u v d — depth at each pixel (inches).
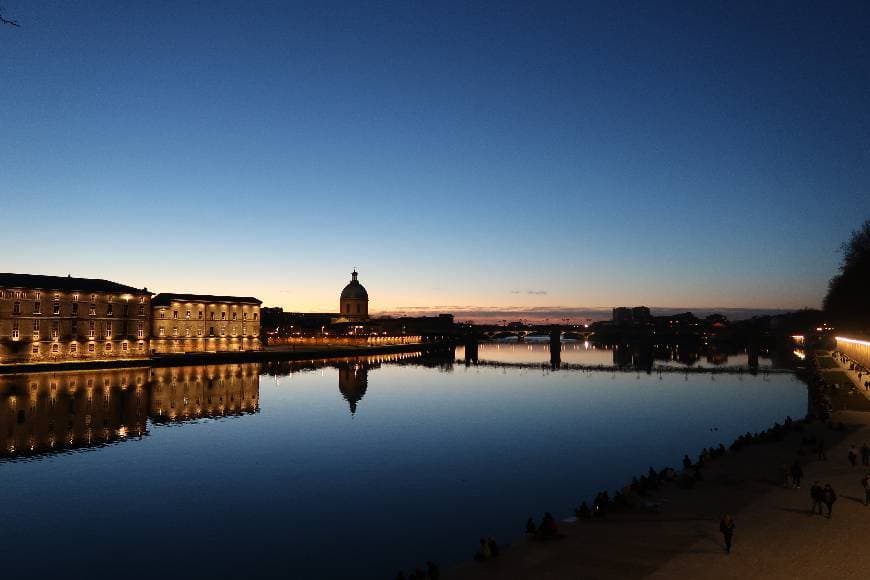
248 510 2289.6
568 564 1491.1
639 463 3004.4
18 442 3422.7
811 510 1854.1
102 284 7677.2
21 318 6609.3
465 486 2596.0
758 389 6343.5
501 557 1555.1
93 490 2551.7
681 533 1681.8
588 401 5428.2
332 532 2049.7
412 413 4685.0
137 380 6309.1
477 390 6304.1
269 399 5398.6
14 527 2107.5
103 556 1855.3
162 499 2429.9
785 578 1370.6
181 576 1708.9
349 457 3159.5
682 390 6274.6
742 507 1899.6
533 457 3147.1
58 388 5487.2
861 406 3998.5
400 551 1879.9
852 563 1445.6
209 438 3661.4
